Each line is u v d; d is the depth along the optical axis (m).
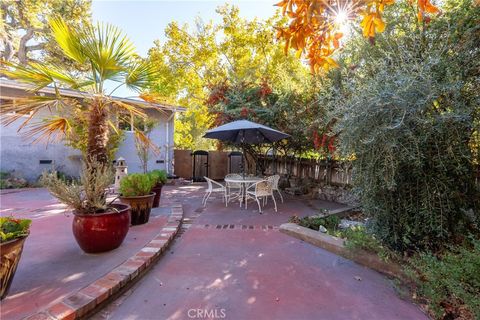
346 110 3.02
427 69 2.74
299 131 7.02
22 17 13.50
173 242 3.96
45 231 4.07
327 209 5.94
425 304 2.39
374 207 3.17
